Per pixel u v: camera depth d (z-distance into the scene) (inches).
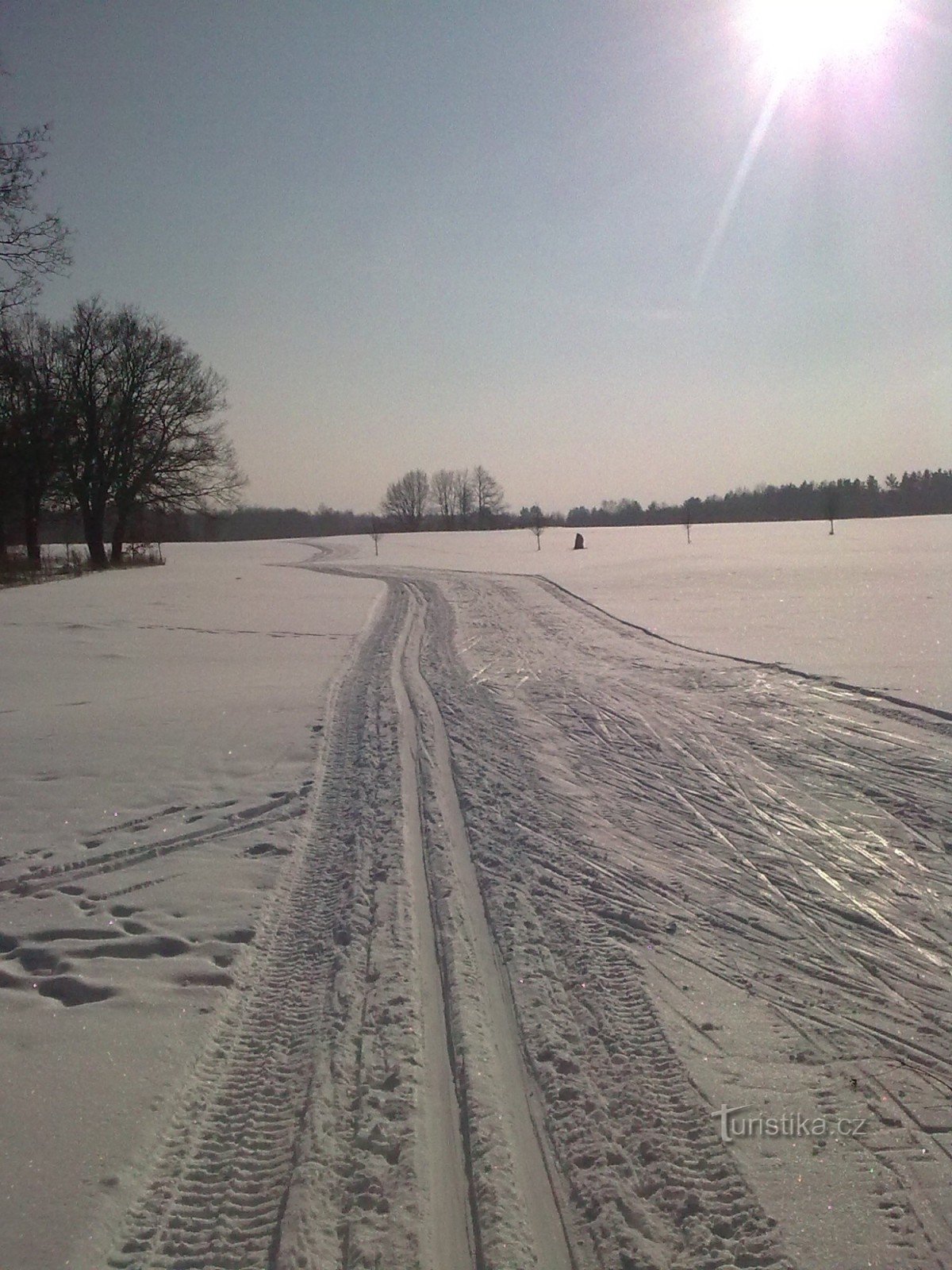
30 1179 124.7
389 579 1493.6
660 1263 108.7
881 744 353.1
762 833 266.7
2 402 1389.0
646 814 287.3
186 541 3545.8
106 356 1541.6
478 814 292.8
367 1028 164.2
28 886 239.1
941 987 175.8
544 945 197.6
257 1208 120.2
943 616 701.3
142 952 199.0
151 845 269.3
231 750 383.9
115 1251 112.3
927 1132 131.1
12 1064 153.9
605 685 518.3
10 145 665.6
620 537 2723.9
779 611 799.1
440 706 472.7
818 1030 160.2
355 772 347.6
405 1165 127.4
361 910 217.3
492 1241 112.3
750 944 196.1
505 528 4837.6
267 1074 152.1
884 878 230.4
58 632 770.2
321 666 624.4
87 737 406.6
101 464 1590.8
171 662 637.9
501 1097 142.9
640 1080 146.0
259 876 243.6
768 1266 107.5
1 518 1378.0
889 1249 109.3
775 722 399.5
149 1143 133.1
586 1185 122.6
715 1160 126.2
